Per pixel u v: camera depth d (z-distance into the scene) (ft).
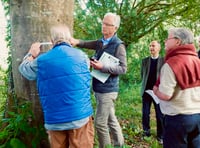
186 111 10.44
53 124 9.88
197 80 10.53
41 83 9.87
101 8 22.20
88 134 10.40
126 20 23.17
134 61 24.71
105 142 13.20
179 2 24.54
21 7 11.71
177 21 26.45
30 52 10.82
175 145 10.71
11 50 12.25
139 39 25.21
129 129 19.57
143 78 18.67
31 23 11.64
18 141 11.49
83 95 9.98
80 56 10.02
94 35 22.03
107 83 12.95
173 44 10.57
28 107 11.78
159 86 10.59
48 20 11.71
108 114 13.26
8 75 13.02
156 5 24.67
